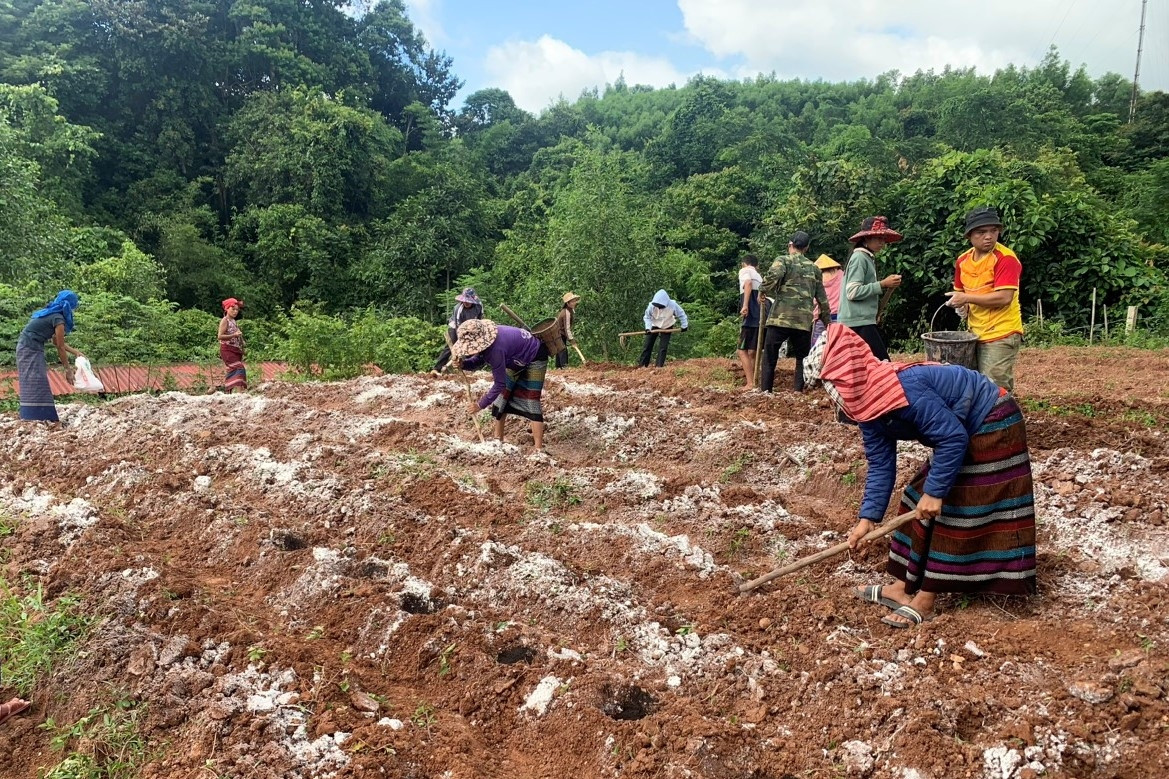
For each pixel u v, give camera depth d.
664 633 4.11
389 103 47.62
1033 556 3.98
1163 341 12.26
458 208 31.61
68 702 3.76
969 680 3.54
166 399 9.58
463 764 3.27
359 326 15.27
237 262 29.66
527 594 4.57
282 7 37.75
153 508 5.94
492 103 55.88
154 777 3.22
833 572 4.71
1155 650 3.65
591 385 10.24
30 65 28.39
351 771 3.14
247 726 3.40
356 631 4.28
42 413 8.54
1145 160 36.34
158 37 31.72
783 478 6.50
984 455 3.86
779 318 8.63
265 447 7.20
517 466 6.77
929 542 4.07
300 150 31.48
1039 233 14.66
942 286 15.45
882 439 3.95
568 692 3.65
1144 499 4.82
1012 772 2.99
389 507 5.70
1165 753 2.99
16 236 15.88
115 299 15.48
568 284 18.47
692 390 9.41
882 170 20.03
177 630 4.13
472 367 7.16
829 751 3.28
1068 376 9.57
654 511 5.71
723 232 30.95
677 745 3.29
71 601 4.36
